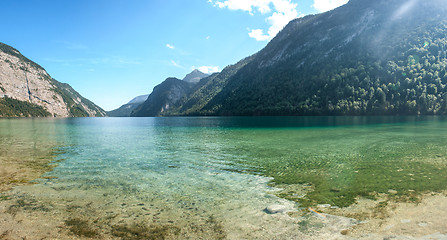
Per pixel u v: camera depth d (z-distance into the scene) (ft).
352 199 28.58
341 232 21.04
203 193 32.48
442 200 27.07
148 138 104.22
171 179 39.42
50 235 21.20
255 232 21.62
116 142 89.81
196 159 56.13
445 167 42.57
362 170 42.37
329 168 44.91
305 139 92.22
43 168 47.19
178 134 124.47
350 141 83.10
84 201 29.45
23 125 226.17
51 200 29.63
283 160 53.83
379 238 19.76
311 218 23.98
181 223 23.62
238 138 100.17
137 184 36.68
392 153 58.03
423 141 77.97
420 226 21.40
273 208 26.27
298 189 33.19
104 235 21.24
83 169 46.42
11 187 34.65
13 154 63.00
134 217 24.99
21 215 25.18
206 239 20.54
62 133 133.69
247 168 46.78
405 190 30.94
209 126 193.57
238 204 28.35
